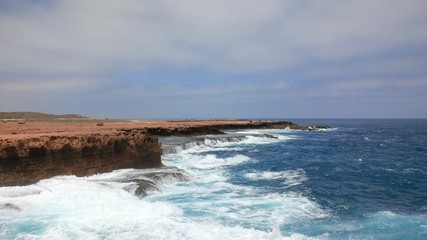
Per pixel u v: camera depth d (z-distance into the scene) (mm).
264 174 26266
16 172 17719
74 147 20078
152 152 25219
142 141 24562
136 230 12625
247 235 12625
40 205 14508
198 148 45125
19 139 18031
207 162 31875
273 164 32188
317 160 35906
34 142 18594
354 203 18188
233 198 18141
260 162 33344
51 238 11398
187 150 41594
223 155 38188
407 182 24406
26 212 13734
